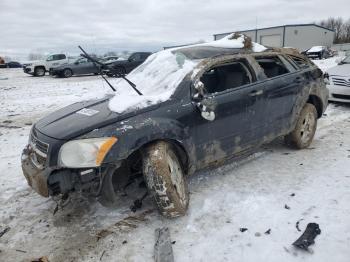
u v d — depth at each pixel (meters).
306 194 3.78
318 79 5.30
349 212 3.38
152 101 3.48
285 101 4.62
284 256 2.81
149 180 3.25
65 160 3.06
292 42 46.50
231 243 3.02
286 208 3.51
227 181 4.19
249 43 4.63
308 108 5.09
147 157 3.26
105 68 4.59
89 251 3.06
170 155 3.43
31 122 8.16
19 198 4.11
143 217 3.51
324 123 6.62
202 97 3.68
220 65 4.04
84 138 3.11
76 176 3.10
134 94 3.88
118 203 3.80
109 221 3.48
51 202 3.96
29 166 3.38
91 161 3.04
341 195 3.71
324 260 2.74
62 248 3.13
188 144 3.57
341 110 7.62
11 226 3.52
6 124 8.04
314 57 34.81
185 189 3.59
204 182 4.20
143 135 3.23
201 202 3.71
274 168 4.52
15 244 3.23
